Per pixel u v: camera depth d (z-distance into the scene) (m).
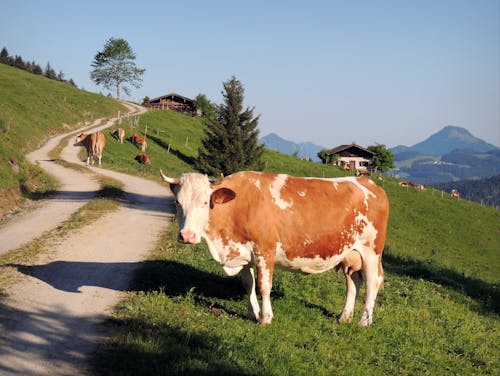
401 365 8.68
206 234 8.88
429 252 45.31
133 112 87.94
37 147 45.22
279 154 85.19
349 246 9.54
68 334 8.05
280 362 7.57
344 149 103.44
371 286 9.79
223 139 46.16
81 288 10.50
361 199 9.59
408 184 76.44
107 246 14.63
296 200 9.05
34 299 9.64
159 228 17.77
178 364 6.86
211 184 8.82
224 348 7.73
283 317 9.57
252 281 9.38
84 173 32.69
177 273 11.74
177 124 86.44
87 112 74.56
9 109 54.00
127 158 50.50
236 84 46.69
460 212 64.56
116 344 7.63
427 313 11.89
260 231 8.77
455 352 9.98
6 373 6.66
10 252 13.34
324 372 7.62
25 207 21.86
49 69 172.00
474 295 16.17
